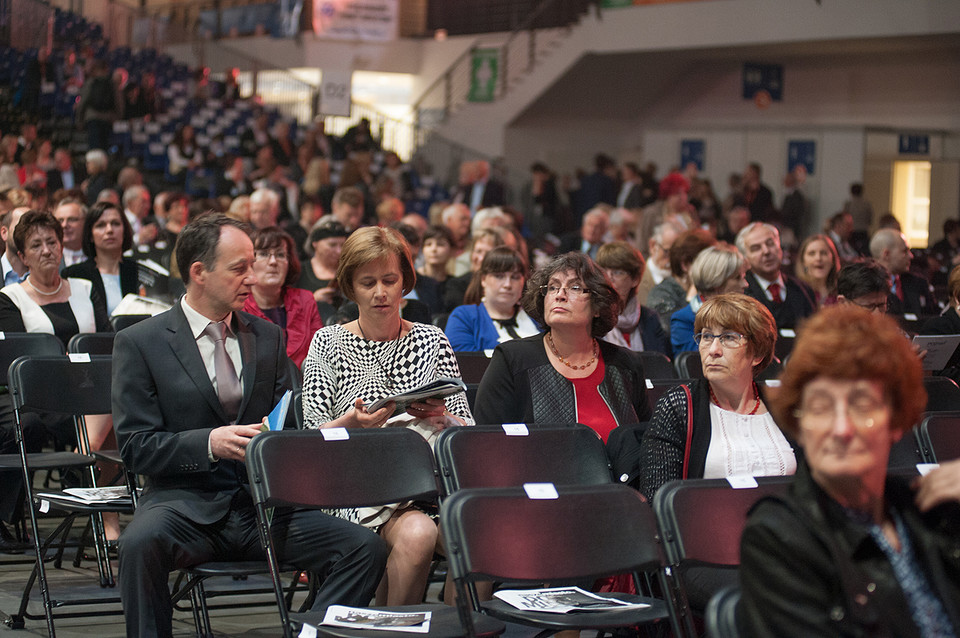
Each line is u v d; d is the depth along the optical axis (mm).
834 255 6684
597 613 3018
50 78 17344
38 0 19469
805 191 16359
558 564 2844
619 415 4000
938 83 17062
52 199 9734
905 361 1875
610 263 5664
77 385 4410
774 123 18500
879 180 15984
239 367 3723
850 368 1840
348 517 3660
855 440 1838
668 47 17750
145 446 3451
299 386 4824
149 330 3609
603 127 20266
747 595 1854
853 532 1862
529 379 4004
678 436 3525
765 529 1850
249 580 4562
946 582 1858
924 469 3252
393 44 21078
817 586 1817
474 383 5105
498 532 2801
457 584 2729
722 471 3479
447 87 20516
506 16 20109
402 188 16531
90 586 4527
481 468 3367
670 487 2912
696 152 17859
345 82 16203
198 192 13992
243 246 3621
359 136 17516
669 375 5234
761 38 16688
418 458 3367
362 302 3869
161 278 6188
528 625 2945
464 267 8727
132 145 15898
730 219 12008
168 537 3340
